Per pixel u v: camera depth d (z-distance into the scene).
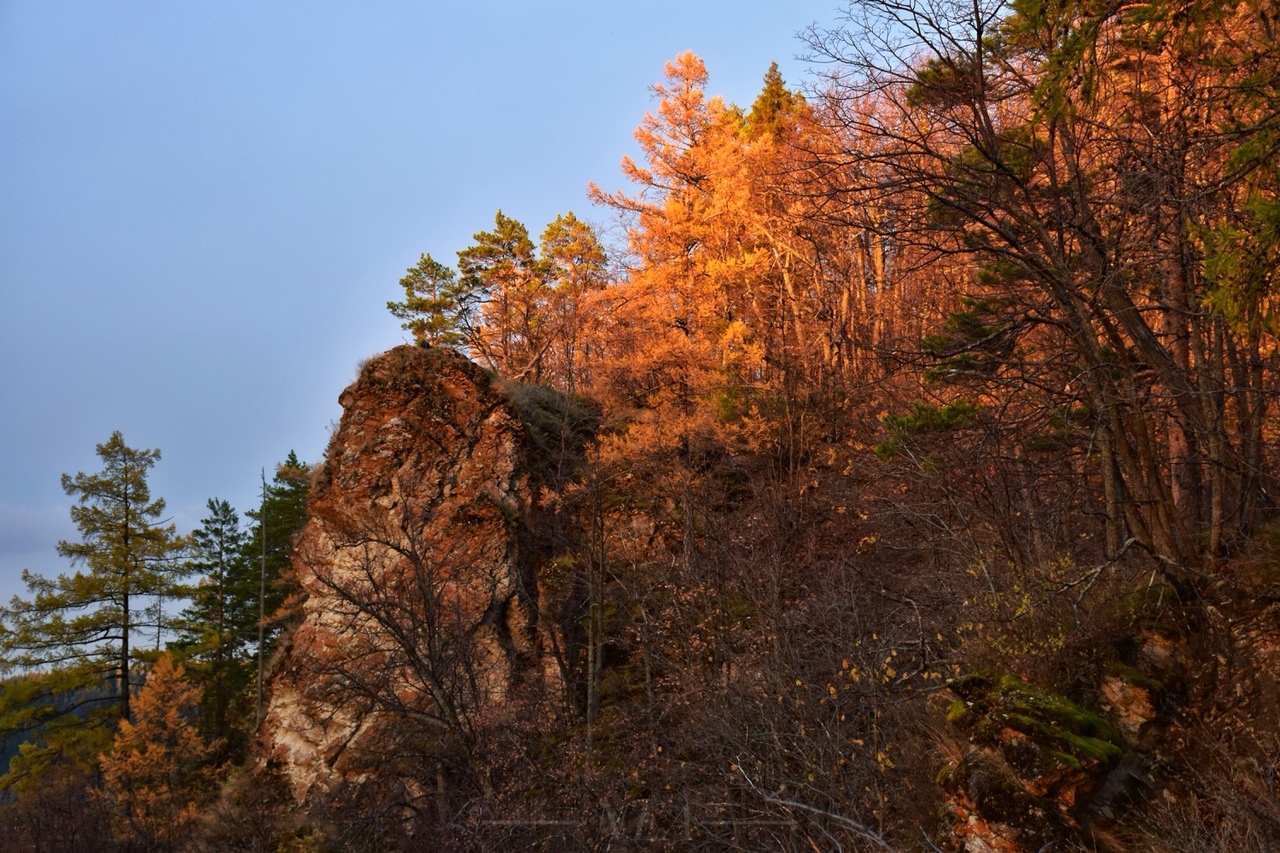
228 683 33.09
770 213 21.66
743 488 20.05
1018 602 8.93
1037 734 7.04
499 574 18.84
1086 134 9.12
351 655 16.75
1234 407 10.86
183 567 35.25
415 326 38.00
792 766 10.20
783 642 11.91
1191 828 6.34
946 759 8.10
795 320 22.69
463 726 15.38
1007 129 9.38
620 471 19.95
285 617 23.91
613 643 18.36
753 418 19.48
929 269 16.41
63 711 32.66
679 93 24.52
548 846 11.56
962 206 8.91
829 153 9.57
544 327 30.34
